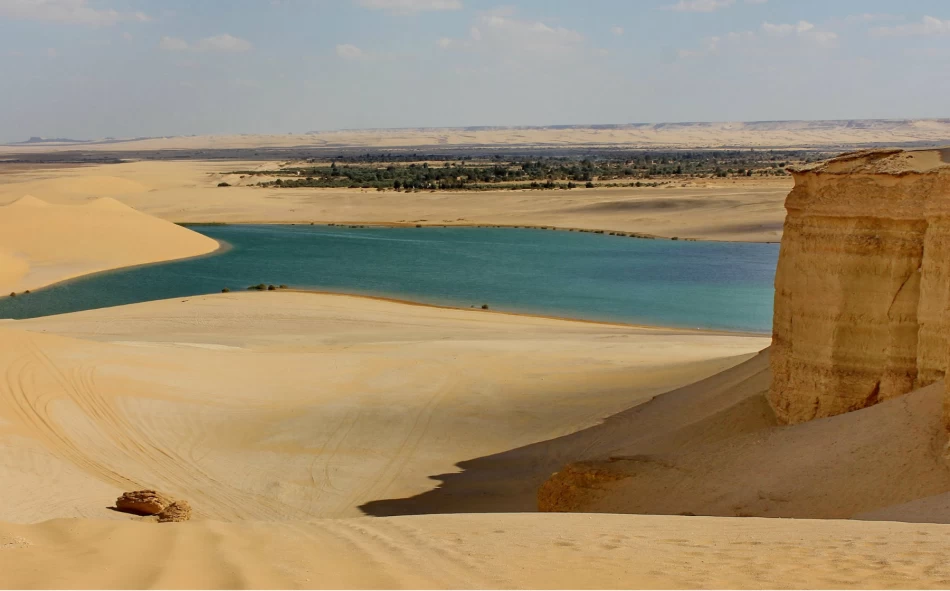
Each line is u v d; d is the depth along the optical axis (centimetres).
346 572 709
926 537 862
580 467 1745
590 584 691
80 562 697
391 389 3019
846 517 1230
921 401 1484
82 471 2059
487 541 900
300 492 2100
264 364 3262
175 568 680
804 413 1850
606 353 3559
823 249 1811
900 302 1722
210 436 2488
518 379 3158
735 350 3559
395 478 2209
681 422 2317
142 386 2766
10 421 2273
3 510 1653
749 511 1346
